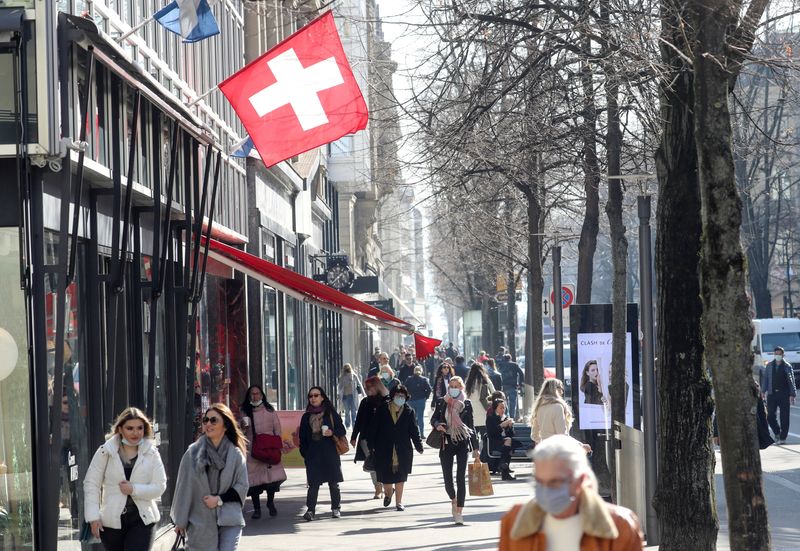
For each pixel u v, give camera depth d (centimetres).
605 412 3656
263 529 3134
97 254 2384
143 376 2686
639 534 949
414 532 3016
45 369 1942
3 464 1956
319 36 2625
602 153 3825
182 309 2995
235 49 4916
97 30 2008
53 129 1903
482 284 9981
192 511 1989
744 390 1673
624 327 3375
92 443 2353
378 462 3547
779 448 5069
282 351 5891
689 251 2138
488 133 3234
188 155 2941
